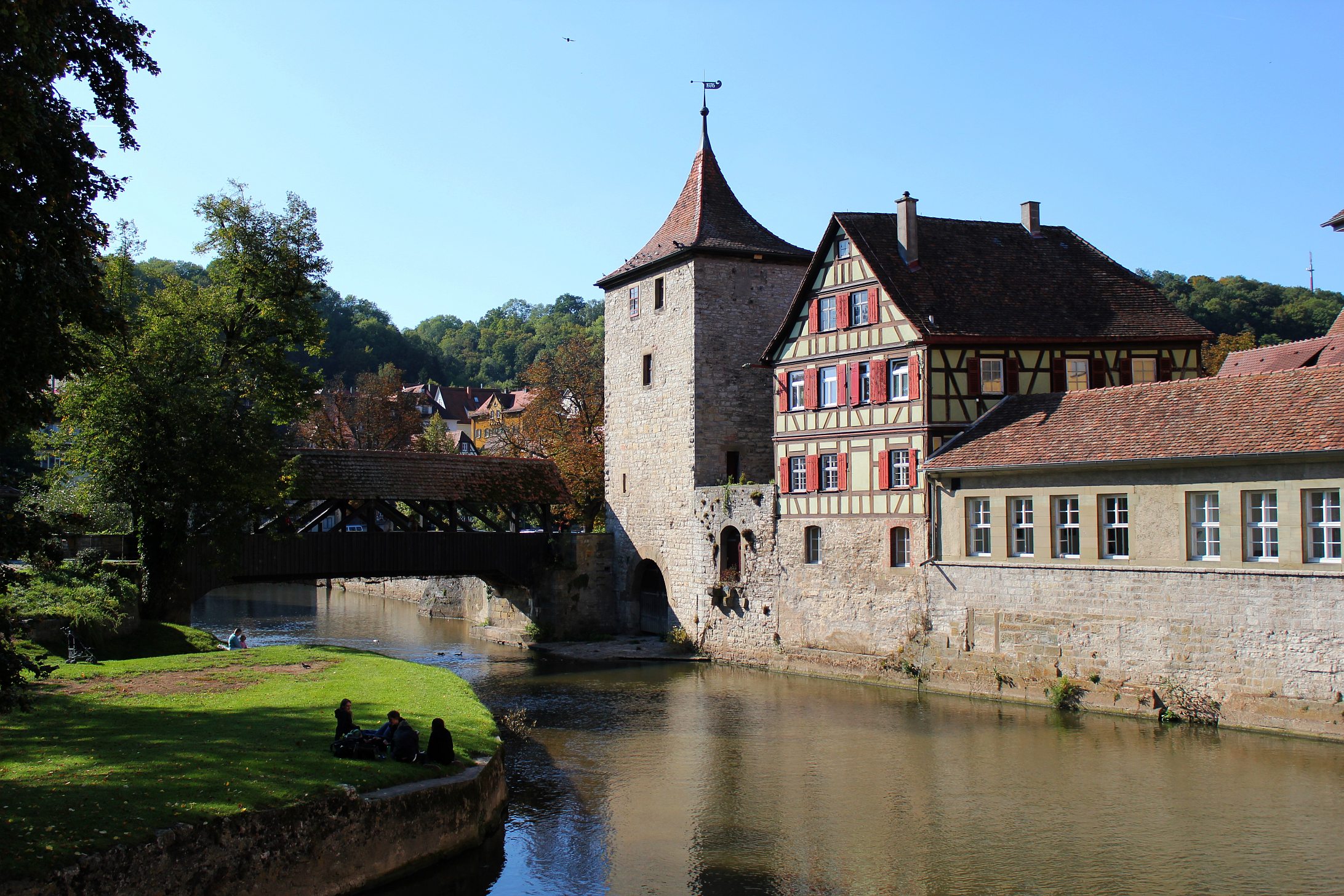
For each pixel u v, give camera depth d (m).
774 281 41.44
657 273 42.03
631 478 43.34
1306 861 16.08
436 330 185.00
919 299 31.22
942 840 17.48
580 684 33.12
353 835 14.38
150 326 31.16
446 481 40.84
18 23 11.34
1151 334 31.75
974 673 28.95
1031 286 32.62
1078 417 27.80
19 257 12.23
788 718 27.23
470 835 16.33
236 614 55.97
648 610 43.34
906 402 31.09
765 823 18.47
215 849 12.71
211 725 18.42
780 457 35.94
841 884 15.65
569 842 17.47
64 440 31.36
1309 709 22.23
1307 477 22.33
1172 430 25.16
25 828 12.21
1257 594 23.08
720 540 38.09
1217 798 19.09
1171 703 24.61
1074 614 26.61
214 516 32.34
